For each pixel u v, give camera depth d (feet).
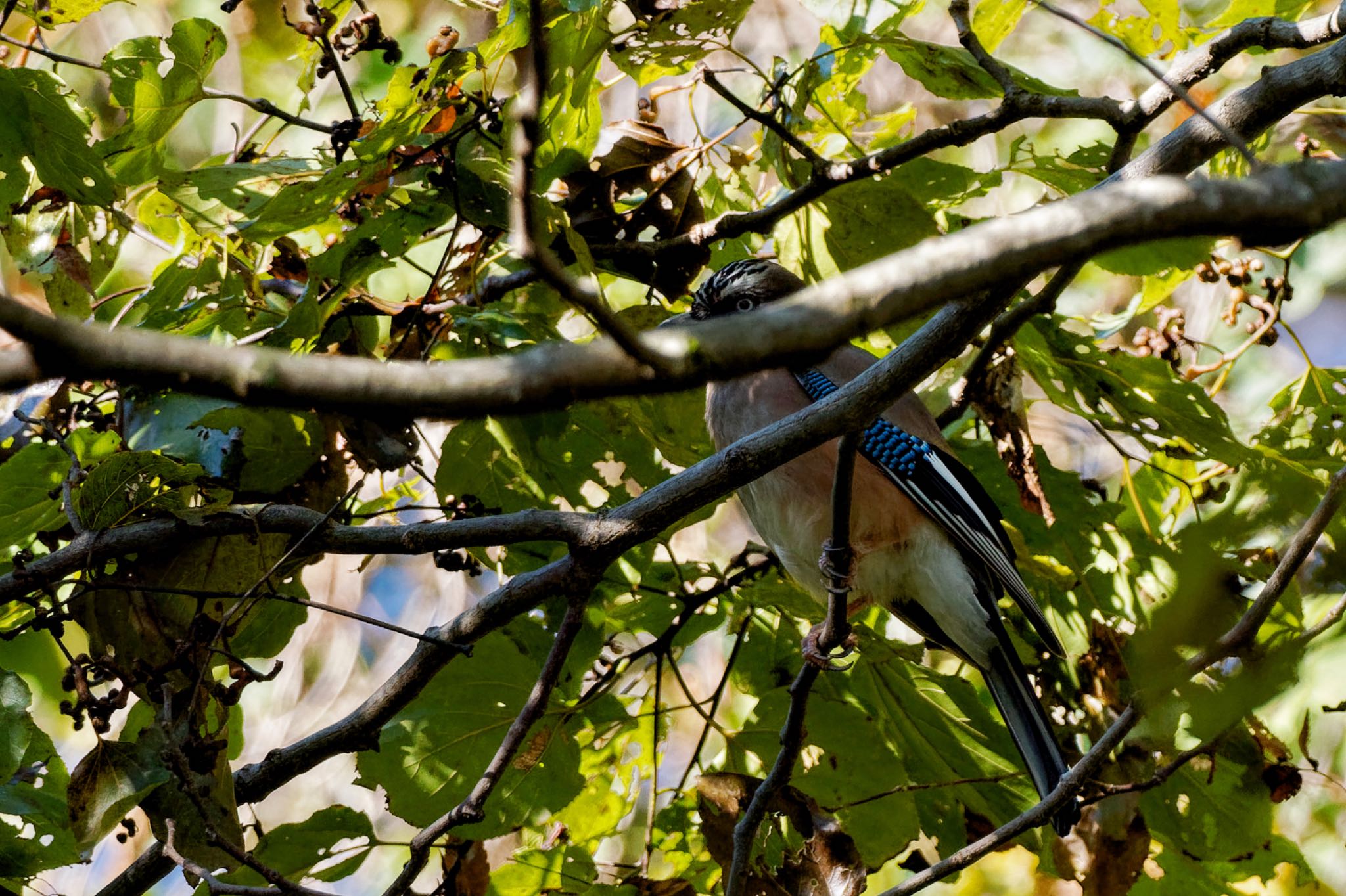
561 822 30.89
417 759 26.22
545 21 22.91
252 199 27.68
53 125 24.57
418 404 9.85
